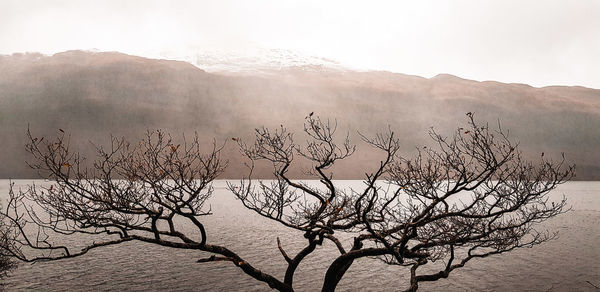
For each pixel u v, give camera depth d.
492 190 9.13
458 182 9.17
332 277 11.54
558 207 10.23
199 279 31.64
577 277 33.12
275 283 11.19
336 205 11.84
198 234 54.72
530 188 8.68
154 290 28.55
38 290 27.61
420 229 11.82
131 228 9.83
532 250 44.06
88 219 9.14
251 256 40.69
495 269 35.34
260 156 10.02
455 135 8.97
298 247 45.94
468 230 10.33
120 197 9.12
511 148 8.66
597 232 58.75
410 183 9.69
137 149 9.09
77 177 8.75
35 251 40.31
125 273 33.12
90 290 28.00
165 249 43.84
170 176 9.24
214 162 9.40
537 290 29.39
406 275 33.47
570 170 8.31
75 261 36.97
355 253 11.05
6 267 25.39
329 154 9.94
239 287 29.56
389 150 9.27
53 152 8.43
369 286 30.34
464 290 29.30
